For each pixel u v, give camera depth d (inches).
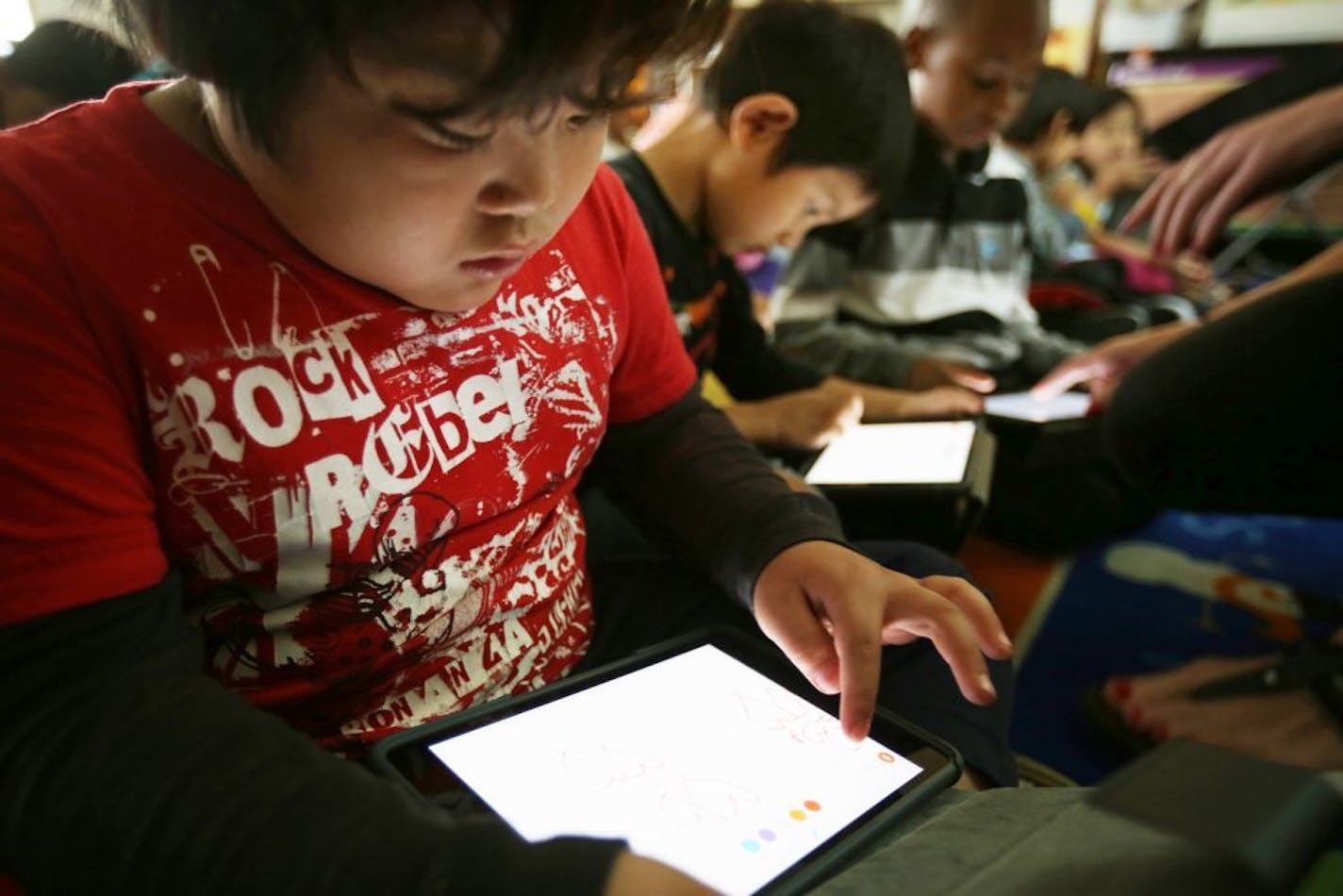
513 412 22.2
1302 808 10.6
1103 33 110.2
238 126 15.7
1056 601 47.1
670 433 28.0
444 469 20.8
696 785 17.7
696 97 41.2
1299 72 82.0
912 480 35.5
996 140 68.5
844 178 38.9
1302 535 55.0
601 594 28.6
